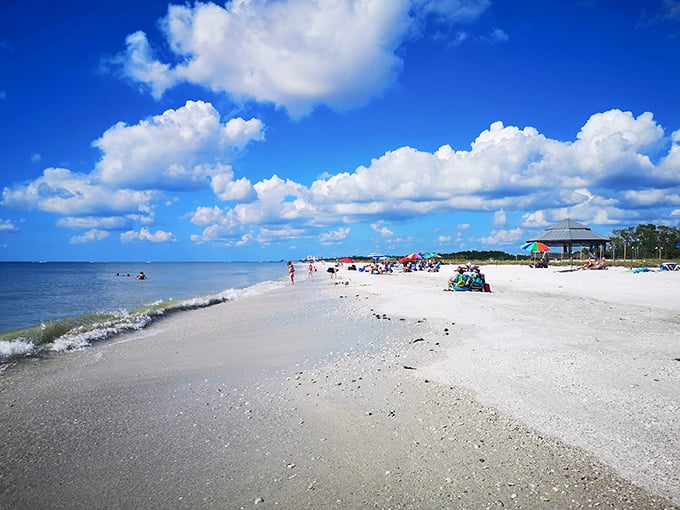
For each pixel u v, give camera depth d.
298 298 26.77
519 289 25.58
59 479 4.86
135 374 9.26
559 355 9.22
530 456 4.96
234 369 9.48
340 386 7.94
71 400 7.58
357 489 4.46
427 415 6.35
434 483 4.51
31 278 71.75
